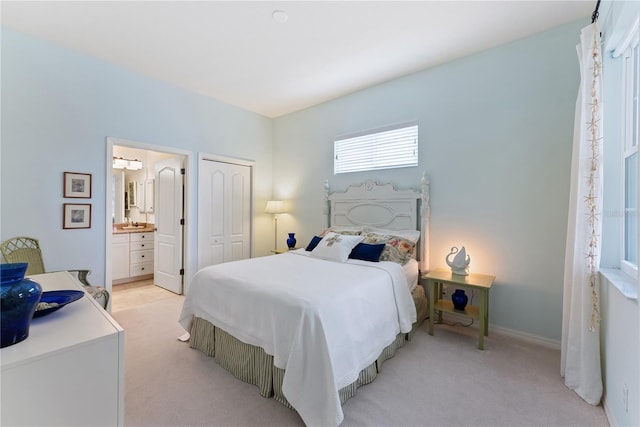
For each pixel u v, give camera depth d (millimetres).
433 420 1584
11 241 2504
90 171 2939
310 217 4371
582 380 1782
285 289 1860
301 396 1520
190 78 3424
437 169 3090
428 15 2264
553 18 2312
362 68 3145
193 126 3820
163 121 3512
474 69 2844
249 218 4625
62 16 2297
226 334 2123
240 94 3898
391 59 2949
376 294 2107
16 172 2533
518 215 2627
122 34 2545
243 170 4527
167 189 4133
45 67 2660
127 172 5242
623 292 1394
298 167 4512
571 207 1974
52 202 2719
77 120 2855
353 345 1739
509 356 2289
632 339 1314
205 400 1751
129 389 1851
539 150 2521
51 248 2719
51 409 860
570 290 1966
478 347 2434
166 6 2174
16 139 2529
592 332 1753
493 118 2742
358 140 3785
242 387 1886
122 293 3990
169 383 1921
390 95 3447
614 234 1867
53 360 859
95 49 2797
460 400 1751
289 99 4074
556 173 2451
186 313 2422
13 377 793
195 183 3889
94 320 1102
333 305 1726
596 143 1752
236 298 2016
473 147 2857
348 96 3867
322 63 3041
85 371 921
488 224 2781
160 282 4273
